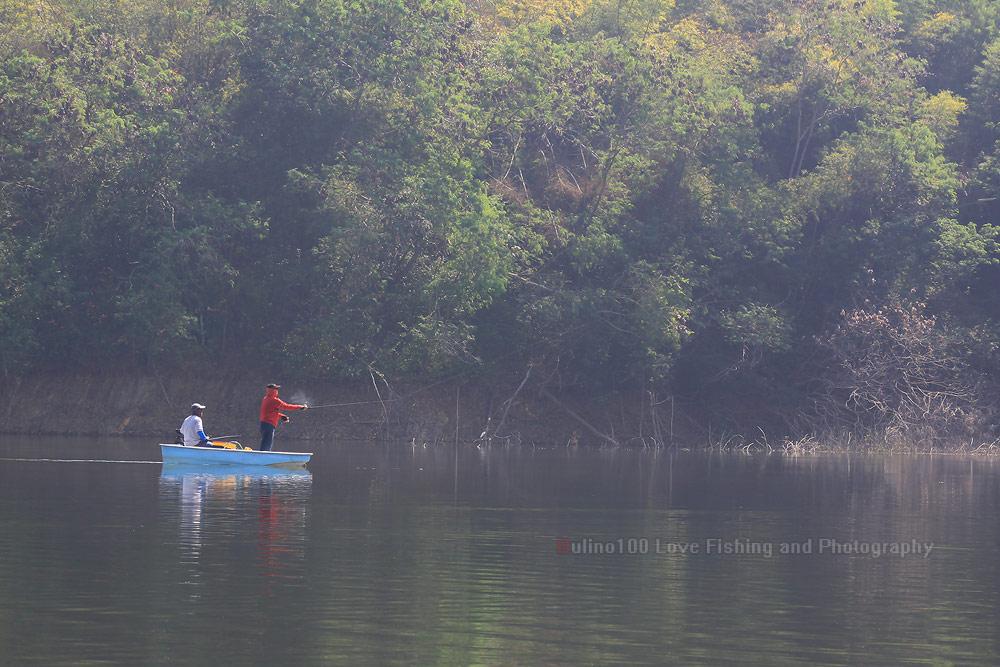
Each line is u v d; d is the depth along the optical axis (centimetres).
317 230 11925
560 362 12650
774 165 13788
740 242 12650
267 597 3603
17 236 11825
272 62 12088
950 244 12506
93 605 3444
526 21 15412
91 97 11981
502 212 11869
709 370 12769
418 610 3488
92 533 4775
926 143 13112
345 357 12062
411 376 12219
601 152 12800
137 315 11275
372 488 6869
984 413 12406
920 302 12531
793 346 12962
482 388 12419
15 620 3256
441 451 10650
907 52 15775
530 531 5144
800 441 12056
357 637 3147
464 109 12144
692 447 12300
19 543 4494
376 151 11875
